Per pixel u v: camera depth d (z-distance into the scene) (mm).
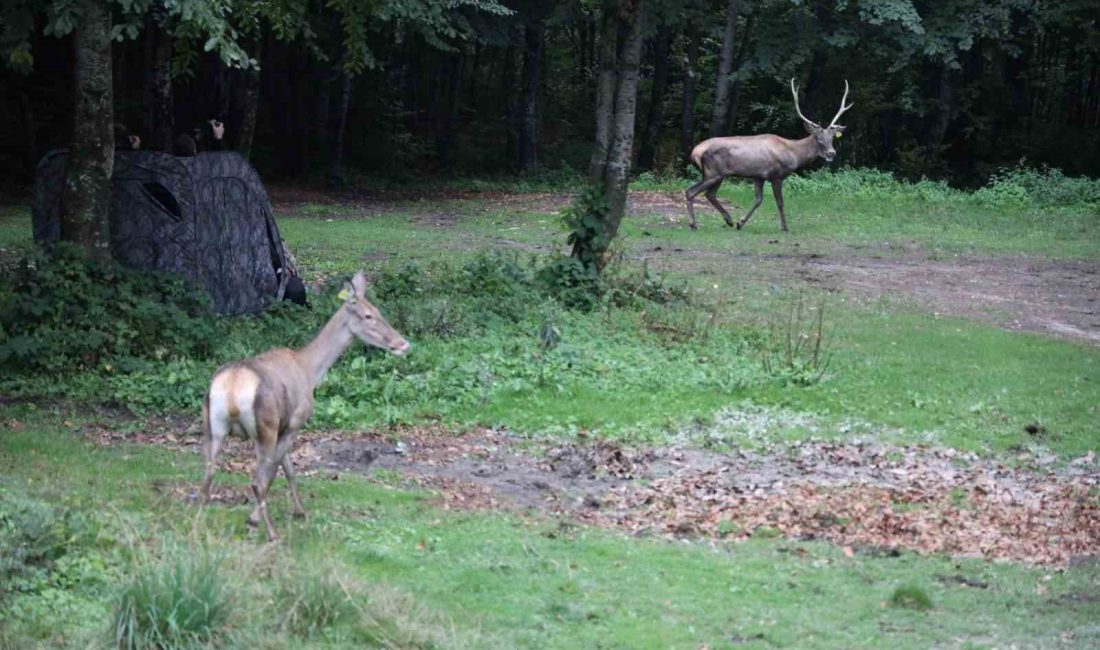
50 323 14172
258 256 17203
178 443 11883
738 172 28688
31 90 33438
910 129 47062
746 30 44188
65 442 11328
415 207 33406
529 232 28391
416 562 8844
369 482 11047
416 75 47375
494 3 34594
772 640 7797
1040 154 44375
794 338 18000
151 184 16453
